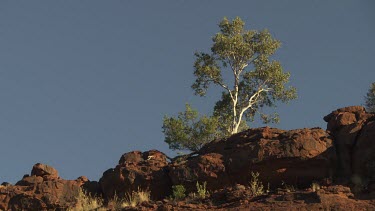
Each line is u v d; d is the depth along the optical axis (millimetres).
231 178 30125
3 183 35156
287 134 30219
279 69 50625
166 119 45750
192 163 30984
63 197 32875
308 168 29109
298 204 25156
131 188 31922
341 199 25000
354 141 29156
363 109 31156
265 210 25062
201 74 50906
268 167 29406
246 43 50844
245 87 51000
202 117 46031
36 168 34656
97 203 32469
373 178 27641
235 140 31719
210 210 26484
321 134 29734
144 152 34844
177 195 29766
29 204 32750
